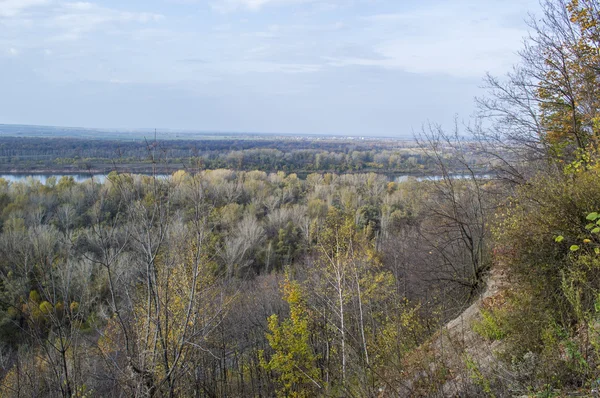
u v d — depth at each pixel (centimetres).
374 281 1246
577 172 742
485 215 1428
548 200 720
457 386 565
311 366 1332
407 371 702
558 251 677
